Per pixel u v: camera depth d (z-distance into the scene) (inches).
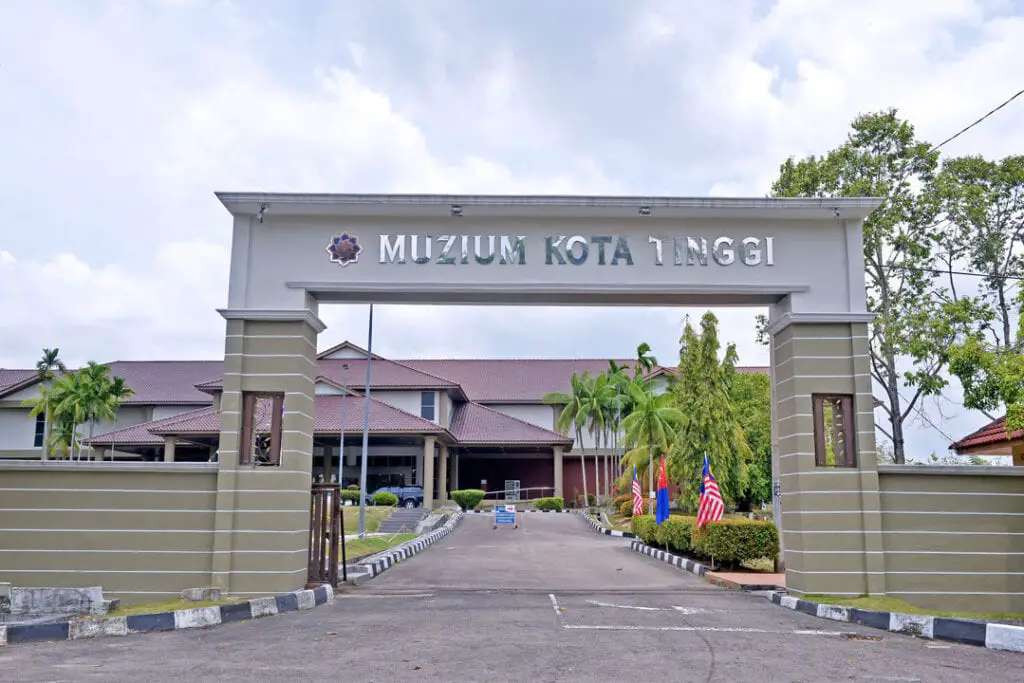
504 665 306.8
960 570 517.7
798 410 528.7
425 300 557.6
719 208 539.5
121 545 510.0
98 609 461.4
